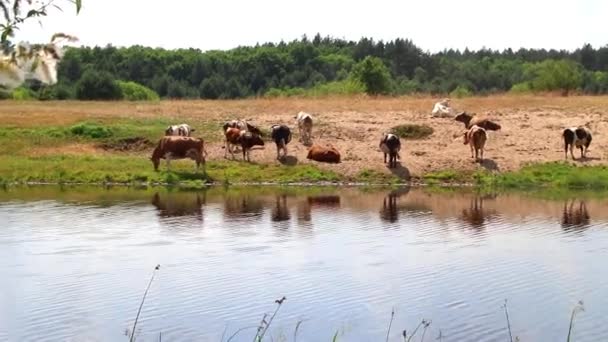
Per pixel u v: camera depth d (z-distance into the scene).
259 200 31.08
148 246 22.42
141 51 111.56
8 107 48.72
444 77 129.38
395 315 15.80
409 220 26.72
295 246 22.45
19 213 27.70
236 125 39.00
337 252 21.67
